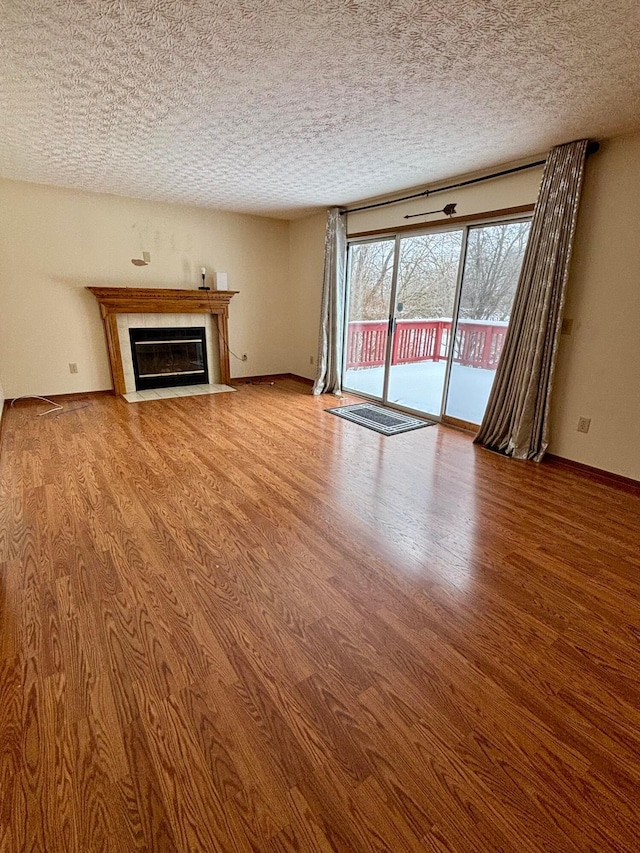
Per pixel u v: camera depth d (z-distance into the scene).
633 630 1.67
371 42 1.79
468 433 4.07
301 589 1.87
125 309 5.03
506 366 3.48
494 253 3.69
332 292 5.22
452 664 1.50
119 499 2.64
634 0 1.49
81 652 1.52
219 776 1.13
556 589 1.90
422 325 4.55
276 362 6.59
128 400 5.02
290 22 1.66
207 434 3.87
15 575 1.92
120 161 3.48
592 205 2.92
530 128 2.67
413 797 1.09
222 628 1.64
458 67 1.98
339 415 4.57
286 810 1.06
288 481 2.95
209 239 5.54
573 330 3.16
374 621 1.69
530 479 3.07
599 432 3.11
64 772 1.13
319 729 1.26
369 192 4.41
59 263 4.68
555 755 1.20
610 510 2.64
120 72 2.06
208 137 2.93
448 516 2.53
